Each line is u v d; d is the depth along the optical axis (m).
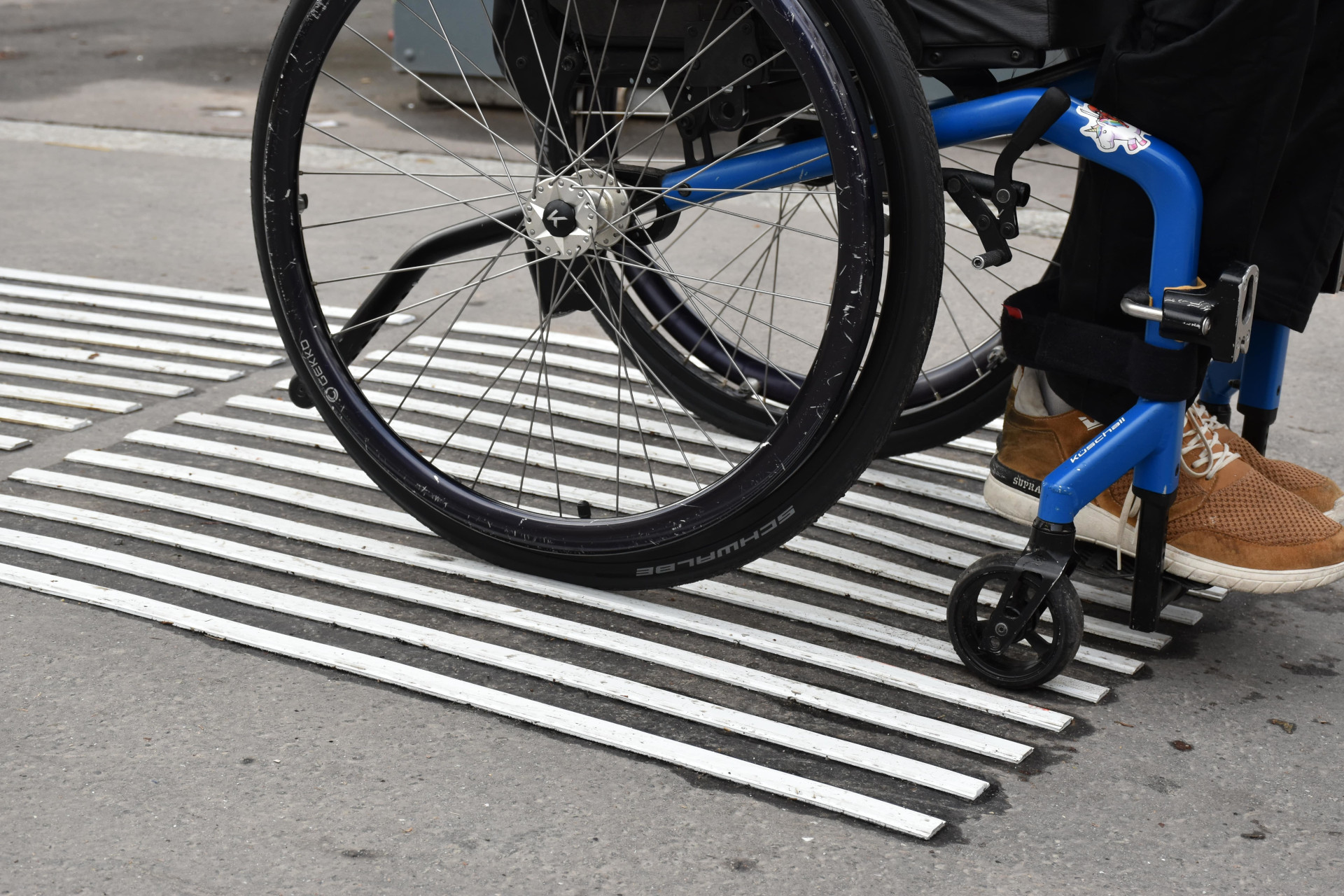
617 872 1.39
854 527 2.25
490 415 2.71
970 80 1.89
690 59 1.80
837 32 1.62
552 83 1.92
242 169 5.20
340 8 1.83
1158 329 1.61
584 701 1.73
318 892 1.35
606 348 3.12
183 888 1.35
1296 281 1.69
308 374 2.05
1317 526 1.80
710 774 1.56
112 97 6.55
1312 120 1.61
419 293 3.65
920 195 1.61
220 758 1.57
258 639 1.82
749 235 4.24
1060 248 1.86
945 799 1.54
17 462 2.48
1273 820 1.50
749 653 1.86
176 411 2.76
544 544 1.94
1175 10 1.52
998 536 2.22
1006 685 1.76
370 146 5.47
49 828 1.44
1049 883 1.39
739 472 1.76
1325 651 1.90
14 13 9.56
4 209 4.47
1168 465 1.69
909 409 2.41
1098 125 1.59
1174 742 1.66
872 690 1.78
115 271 3.80
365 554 2.12
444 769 1.57
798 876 1.39
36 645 1.82
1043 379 1.88
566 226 1.90
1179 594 1.91
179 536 2.13
